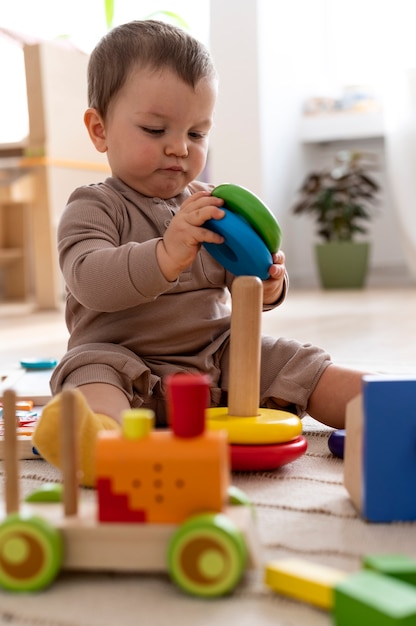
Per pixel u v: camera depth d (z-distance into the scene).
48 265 2.58
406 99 2.84
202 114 0.94
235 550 0.49
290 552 0.56
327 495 0.69
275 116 2.99
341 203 3.06
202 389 0.52
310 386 0.91
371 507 0.62
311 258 3.38
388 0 3.29
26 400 1.07
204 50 0.96
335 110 3.22
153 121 0.92
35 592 0.51
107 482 0.52
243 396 0.78
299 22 3.27
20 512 0.55
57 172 2.59
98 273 0.83
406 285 3.22
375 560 0.50
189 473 0.52
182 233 0.79
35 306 2.77
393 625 0.41
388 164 2.97
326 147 3.39
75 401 0.54
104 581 0.53
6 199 2.44
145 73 0.91
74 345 0.94
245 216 0.80
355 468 0.65
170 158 0.93
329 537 0.59
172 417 0.53
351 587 0.45
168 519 0.52
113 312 0.92
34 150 2.54
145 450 0.52
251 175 2.88
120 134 0.94
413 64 3.04
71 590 0.51
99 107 0.97
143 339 0.92
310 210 3.10
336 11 3.39
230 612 0.48
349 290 3.05
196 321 0.94
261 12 2.83
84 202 0.92
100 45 0.97
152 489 0.52
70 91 2.61
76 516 0.54
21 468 0.81
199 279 0.96
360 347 1.55
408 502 0.62
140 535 0.52
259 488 0.72
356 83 3.39
